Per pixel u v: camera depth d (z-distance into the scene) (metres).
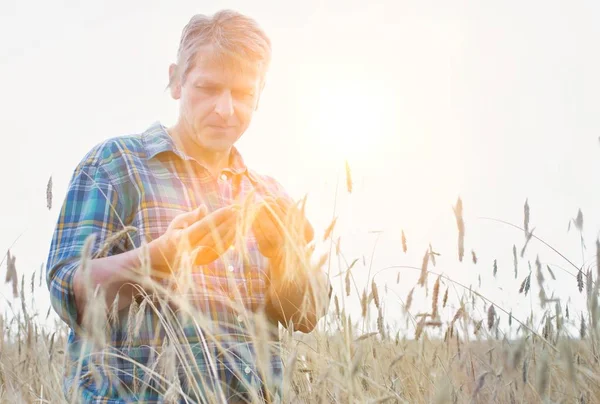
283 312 2.07
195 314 1.76
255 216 1.87
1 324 2.42
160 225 1.95
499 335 2.47
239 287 2.02
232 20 2.07
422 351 2.37
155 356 1.80
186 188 2.05
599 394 2.01
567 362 1.93
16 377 2.22
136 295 1.80
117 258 1.73
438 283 2.41
